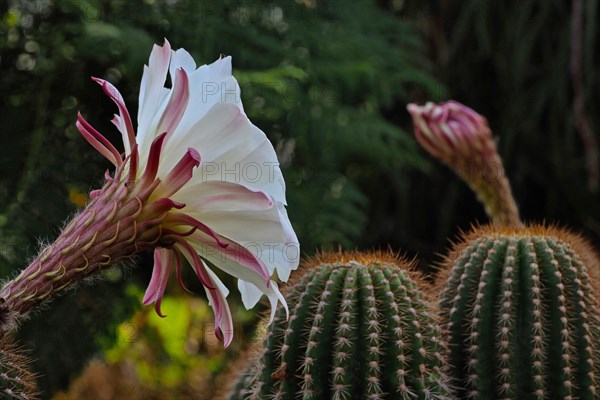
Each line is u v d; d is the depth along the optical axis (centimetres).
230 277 123
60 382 117
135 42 110
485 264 89
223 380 100
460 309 89
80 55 117
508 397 86
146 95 72
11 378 73
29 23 118
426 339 83
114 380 127
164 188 70
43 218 112
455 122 104
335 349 82
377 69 128
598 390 87
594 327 88
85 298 114
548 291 88
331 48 127
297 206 120
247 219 71
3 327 69
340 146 124
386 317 82
